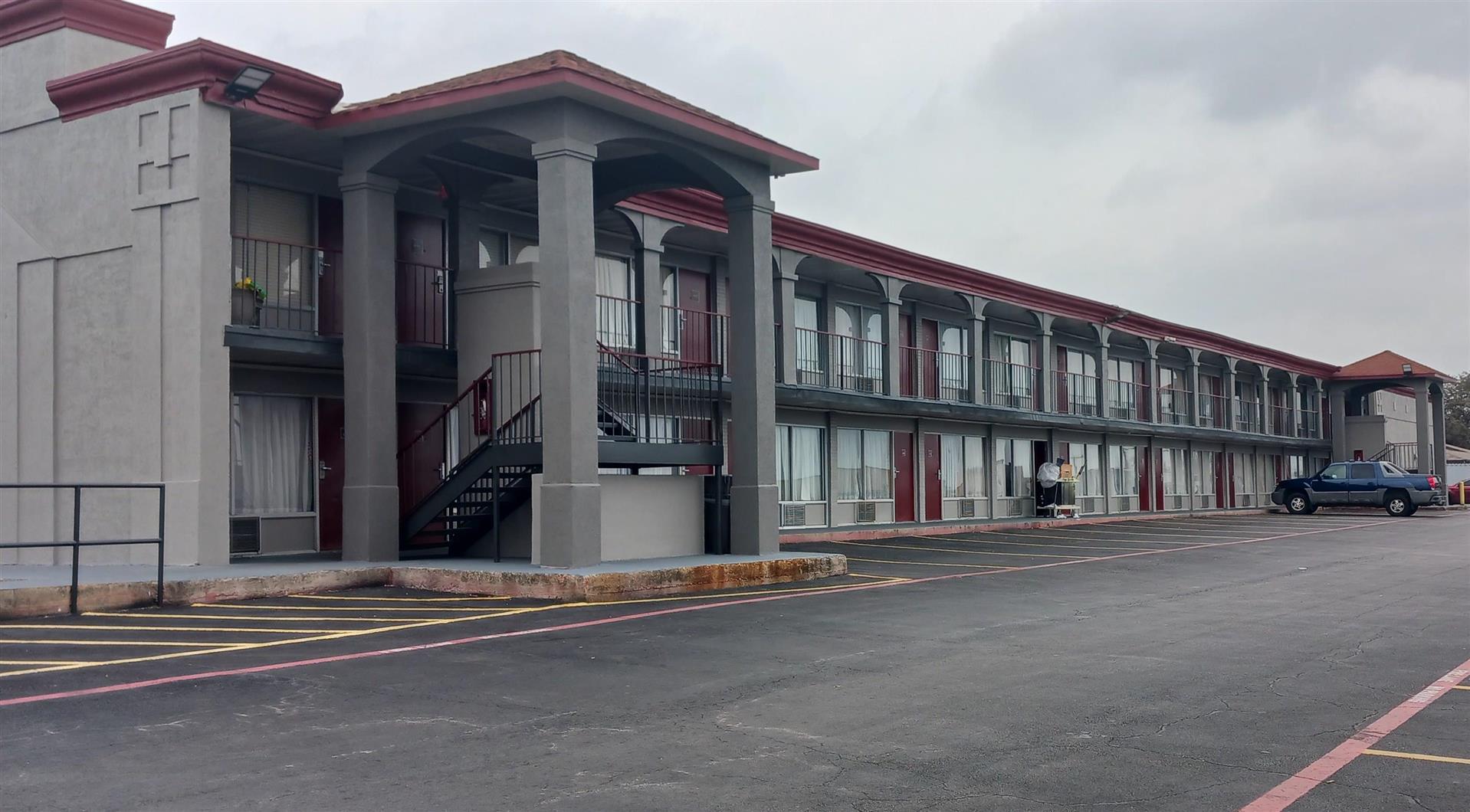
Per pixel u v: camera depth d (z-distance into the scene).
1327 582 16.22
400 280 17.97
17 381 16.05
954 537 27.33
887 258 27.00
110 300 15.29
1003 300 31.23
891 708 7.59
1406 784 5.84
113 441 15.17
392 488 15.63
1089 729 7.01
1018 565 18.91
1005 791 5.72
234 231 16.19
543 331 14.31
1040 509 34.22
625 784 5.81
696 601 13.27
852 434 27.91
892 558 20.59
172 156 14.76
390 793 5.62
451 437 18.42
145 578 12.60
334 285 17.28
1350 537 27.73
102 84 15.22
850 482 27.69
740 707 7.59
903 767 6.15
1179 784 5.84
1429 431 57.66
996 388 33.78
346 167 15.69
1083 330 36.75
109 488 13.18
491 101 14.27
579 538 14.09
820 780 5.90
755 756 6.36
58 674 8.51
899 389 28.39
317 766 6.09
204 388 14.43
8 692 7.89
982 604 13.31
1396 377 51.19
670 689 8.15
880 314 29.77
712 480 16.97
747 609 12.59
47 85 15.67
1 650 9.59
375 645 9.93
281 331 15.20
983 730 6.98
